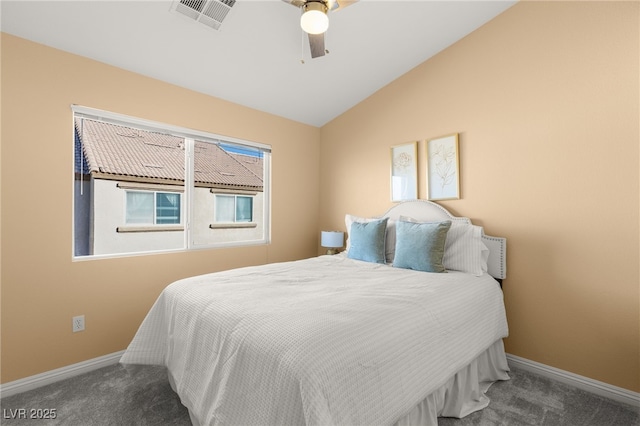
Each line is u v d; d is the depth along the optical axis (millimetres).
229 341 1309
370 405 1147
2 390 1943
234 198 3824
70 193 2223
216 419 1201
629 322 1926
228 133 3152
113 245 3086
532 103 2330
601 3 2041
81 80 2268
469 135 2682
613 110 1989
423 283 1978
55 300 2160
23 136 2037
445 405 1697
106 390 2016
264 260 3477
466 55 2695
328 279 2096
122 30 2127
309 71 2924
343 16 2350
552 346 2223
